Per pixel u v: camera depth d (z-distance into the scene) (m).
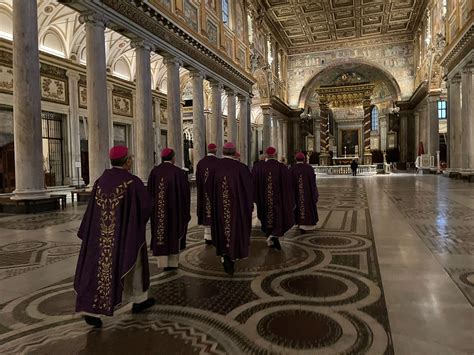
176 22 13.86
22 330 3.01
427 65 25.92
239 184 4.47
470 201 10.24
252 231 7.16
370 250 5.32
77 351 2.66
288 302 3.49
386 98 35.97
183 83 26.33
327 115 32.97
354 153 43.06
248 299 3.61
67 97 17.48
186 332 2.93
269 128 27.95
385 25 29.75
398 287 3.77
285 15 27.14
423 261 4.66
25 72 9.06
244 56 22.91
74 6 9.84
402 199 11.29
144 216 3.22
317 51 34.25
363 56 33.16
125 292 3.29
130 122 21.77
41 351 2.67
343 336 2.78
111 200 3.10
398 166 33.53
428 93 26.00
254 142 40.19
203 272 4.55
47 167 16.80
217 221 4.48
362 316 3.11
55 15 15.66
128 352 2.63
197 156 16.98
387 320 3.02
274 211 5.58
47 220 8.34
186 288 3.97
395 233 6.39
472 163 17.94
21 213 9.21
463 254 4.93
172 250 4.59
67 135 17.55
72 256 5.28
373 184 18.41
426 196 11.88
